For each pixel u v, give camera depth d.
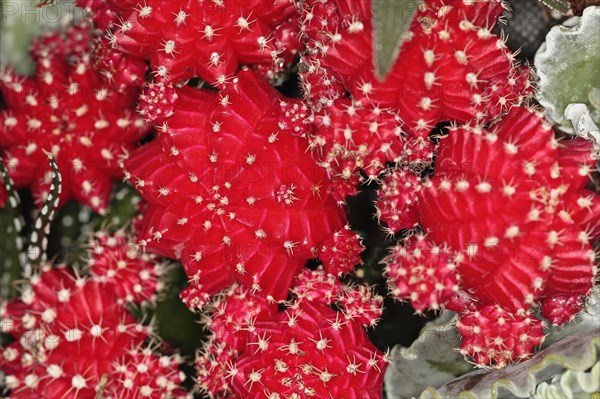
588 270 0.31
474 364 0.33
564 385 0.32
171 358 0.35
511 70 0.32
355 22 0.30
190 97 0.33
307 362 0.32
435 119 0.31
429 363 0.34
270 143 0.32
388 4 0.30
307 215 0.32
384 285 0.35
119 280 0.34
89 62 0.35
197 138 0.33
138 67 0.34
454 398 0.33
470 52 0.31
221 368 0.34
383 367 0.33
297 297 0.33
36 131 0.35
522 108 0.32
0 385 0.35
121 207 0.36
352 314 0.32
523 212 0.30
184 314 0.36
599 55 0.33
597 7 0.33
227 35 0.32
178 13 0.32
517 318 0.31
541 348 0.33
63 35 0.36
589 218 0.31
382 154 0.31
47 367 0.33
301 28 0.32
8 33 0.36
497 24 0.34
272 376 0.32
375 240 0.35
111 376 0.34
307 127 0.32
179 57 0.32
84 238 0.36
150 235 0.33
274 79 0.35
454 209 0.30
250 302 0.33
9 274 0.34
